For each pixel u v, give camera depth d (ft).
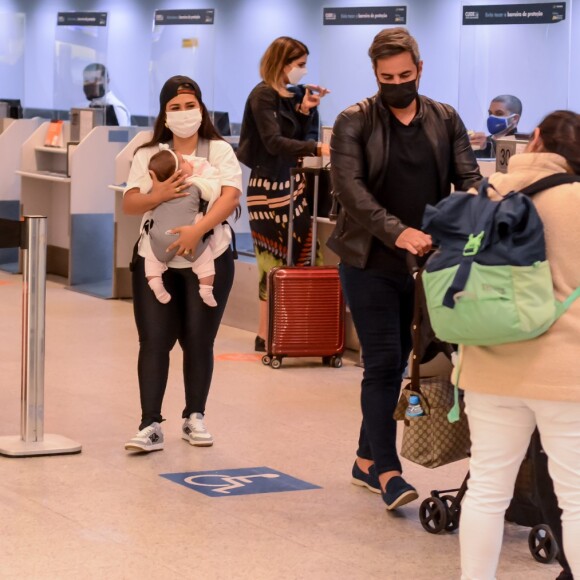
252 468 17.38
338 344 25.73
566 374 10.54
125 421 20.10
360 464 16.47
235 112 65.05
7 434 18.83
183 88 17.62
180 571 12.81
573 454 10.70
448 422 14.53
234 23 64.54
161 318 17.90
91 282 37.22
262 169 25.91
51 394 22.09
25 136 40.47
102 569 12.78
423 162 15.11
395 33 14.71
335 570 13.04
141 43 69.77
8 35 48.57
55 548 13.43
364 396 15.39
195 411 18.65
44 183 39.91
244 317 30.32
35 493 15.61
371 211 14.42
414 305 14.56
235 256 18.31
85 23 44.37
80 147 36.29
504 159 19.31
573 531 10.73
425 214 11.12
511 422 11.03
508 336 10.61
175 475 16.76
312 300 25.48
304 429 19.95
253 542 13.92
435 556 13.62
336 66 32.83
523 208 10.56
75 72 45.19
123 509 15.02
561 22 29.53
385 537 14.29
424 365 19.31
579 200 10.68
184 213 17.31
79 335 28.60
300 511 15.26
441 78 54.08
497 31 30.42
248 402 21.93
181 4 67.36
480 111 30.89
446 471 17.47
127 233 34.78
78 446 17.87
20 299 33.83
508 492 11.23
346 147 14.93
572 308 10.65
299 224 25.96
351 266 15.26
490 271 10.56
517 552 13.85
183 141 17.89
